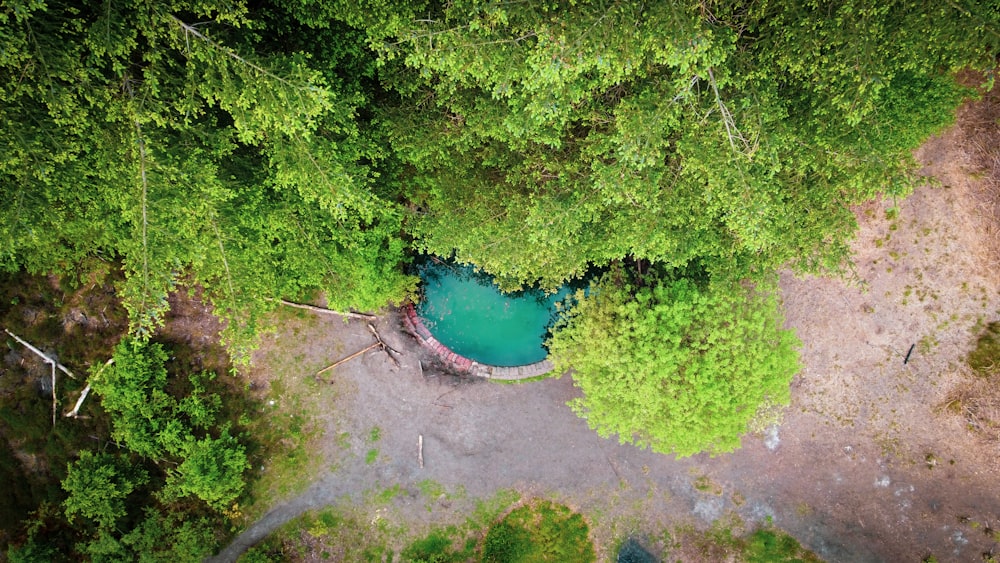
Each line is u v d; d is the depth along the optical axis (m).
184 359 14.57
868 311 14.52
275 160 9.62
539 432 15.32
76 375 14.04
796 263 11.27
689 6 7.93
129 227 10.44
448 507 15.30
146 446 13.66
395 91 11.74
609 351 11.89
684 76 8.10
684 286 11.98
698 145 9.06
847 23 8.27
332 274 11.95
